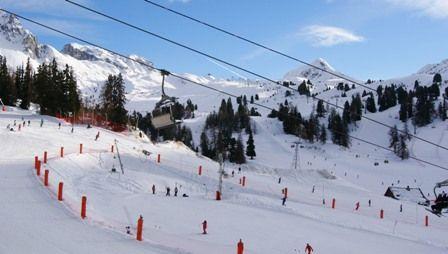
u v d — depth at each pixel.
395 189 100.62
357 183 130.75
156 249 24.91
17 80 124.00
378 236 44.94
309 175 103.94
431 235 52.34
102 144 78.38
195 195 59.31
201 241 32.75
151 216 40.56
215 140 162.00
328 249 36.09
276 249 33.91
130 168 66.94
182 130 160.12
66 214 30.53
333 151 186.50
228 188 69.38
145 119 152.75
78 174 55.81
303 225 45.47
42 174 45.66
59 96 107.19
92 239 25.42
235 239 35.50
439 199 28.84
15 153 61.19
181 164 80.12
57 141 72.50
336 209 65.06
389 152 192.00
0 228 25.77
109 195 48.44
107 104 104.12
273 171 105.75
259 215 47.94
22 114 100.56
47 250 22.83
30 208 31.22
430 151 187.00
